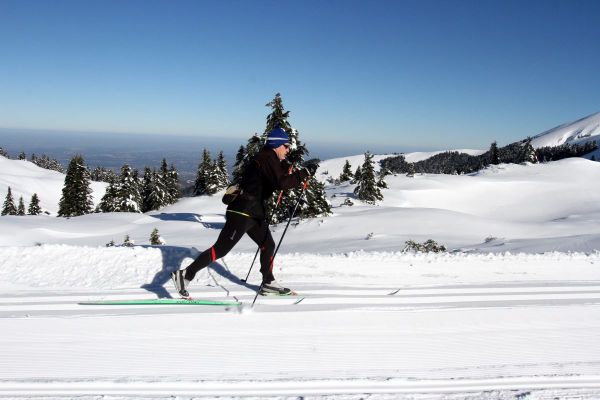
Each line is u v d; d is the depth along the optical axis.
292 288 5.89
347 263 7.08
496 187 61.25
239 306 5.14
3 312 4.96
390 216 29.58
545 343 4.44
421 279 6.47
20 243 25.88
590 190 59.19
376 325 4.75
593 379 3.80
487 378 3.79
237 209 4.98
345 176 70.38
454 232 25.31
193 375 3.75
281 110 27.17
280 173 4.99
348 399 3.37
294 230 27.86
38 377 3.68
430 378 3.77
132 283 6.03
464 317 5.00
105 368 3.84
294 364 3.95
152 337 4.39
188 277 5.12
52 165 128.25
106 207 49.19
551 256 7.68
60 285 5.95
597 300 5.62
